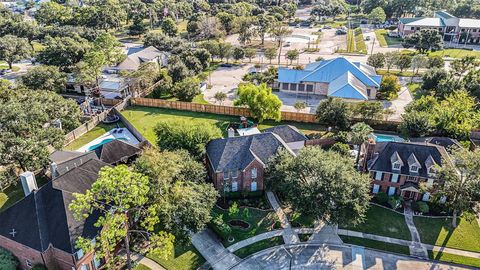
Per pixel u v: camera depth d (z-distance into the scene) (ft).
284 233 157.28
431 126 219.82
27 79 296.51
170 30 518.37
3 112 187.73
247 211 167.02
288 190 153.07
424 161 175.52
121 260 141.90
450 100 230.07
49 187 137.90
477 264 141.59
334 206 146.20
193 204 142.72
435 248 149.38
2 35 461.37
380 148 187.73
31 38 468.34
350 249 148.77
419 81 345.72
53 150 213.66
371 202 176.35
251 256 145.48
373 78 318.04
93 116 266.98
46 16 550.36
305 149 169.78
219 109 279.28
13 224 133.08
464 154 152.56
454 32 499.51
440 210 169.07
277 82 333.01
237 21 516.73
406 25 507.71
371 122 248.93
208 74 374.84
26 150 174.91
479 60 390.21
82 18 541.75
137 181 126.21
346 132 225.15
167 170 150.00
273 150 184.24
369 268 139.54
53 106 231.91
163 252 123.44
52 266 129.59
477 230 158.71
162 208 138.82
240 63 414.82
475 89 274.98
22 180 145.18
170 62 356.79
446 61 402.72
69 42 375.04
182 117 274.98
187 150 183.83
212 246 150.71
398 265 141.18
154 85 323.37
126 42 518.78
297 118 263.49
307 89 321.93
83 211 132.98
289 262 142.41
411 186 173.58
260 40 527.40
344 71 313.94
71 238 125.39
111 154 198.29
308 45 483.51
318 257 144.77
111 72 358.43
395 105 290.97
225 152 180.75
